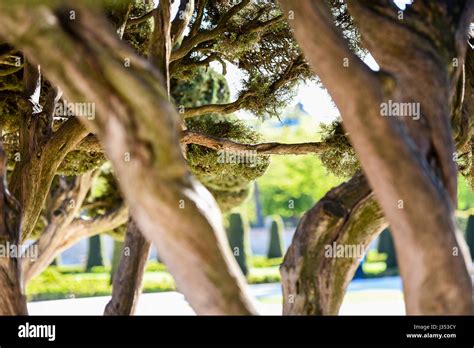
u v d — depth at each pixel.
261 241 36.78
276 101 10.01
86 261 26.72
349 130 4.55
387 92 4.68
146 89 4.17
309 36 4.62
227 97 15.90
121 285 7.08
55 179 15.92
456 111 6.47
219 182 16.31
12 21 4.18
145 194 4.14
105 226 15.89
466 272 4.57
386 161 4.43
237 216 25.19
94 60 4.17
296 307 5.67
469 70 7.44
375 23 5.32
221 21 9.54
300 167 36.91
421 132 4.96
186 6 8.93
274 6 9.95
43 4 4.20
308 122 30.25
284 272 5.76
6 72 9.20
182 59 10.07
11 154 10.89
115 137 4.16
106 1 7.77
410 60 5.18
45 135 8.62
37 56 4.23
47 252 15.48
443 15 5.41
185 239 4.19
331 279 5.67
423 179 4.46
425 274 4.51
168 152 4.16
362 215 5.67
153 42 7.52
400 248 4.55
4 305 5.40
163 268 25.91
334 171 9.35
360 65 4.57
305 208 37.47
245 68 10.41
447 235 4.48
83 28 4.24
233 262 4.38
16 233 5.51
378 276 25.97
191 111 10.05
